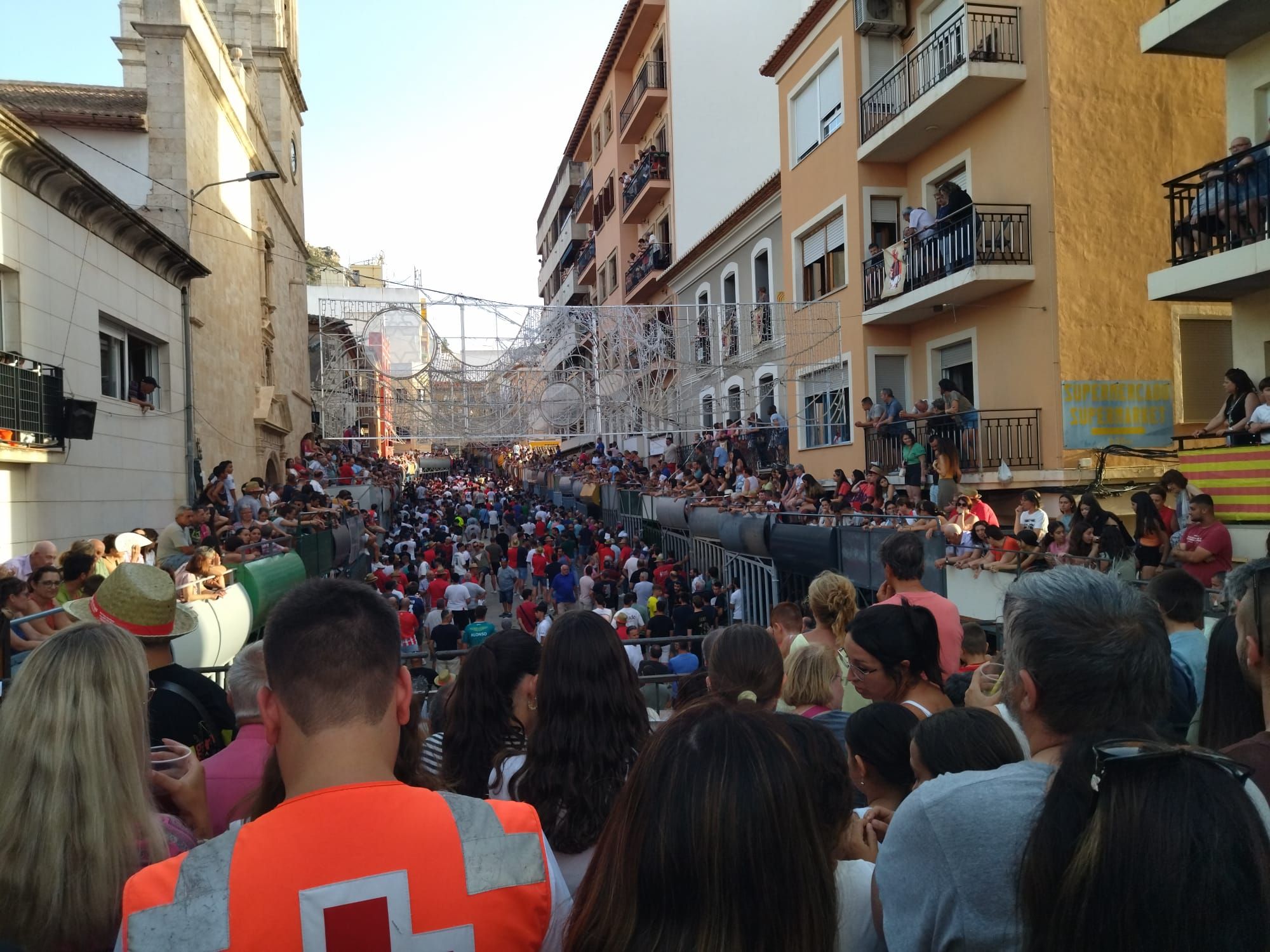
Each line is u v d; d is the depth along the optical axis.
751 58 30.28
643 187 31.89
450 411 18.58
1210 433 10.45
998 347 15.09
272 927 1.46
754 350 20.53
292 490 17.67
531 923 1.62
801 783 1.53
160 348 15.41
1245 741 2.12
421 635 14.90
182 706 3.45
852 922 2.11
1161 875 1.37
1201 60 14.48
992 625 8.85
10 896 1.90
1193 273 10.45
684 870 1.46
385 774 1.69
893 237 18.22
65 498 11.52
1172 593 3.67
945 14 16.33
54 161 10.70
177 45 16.81
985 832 1.75
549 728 2.60
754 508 16.00
